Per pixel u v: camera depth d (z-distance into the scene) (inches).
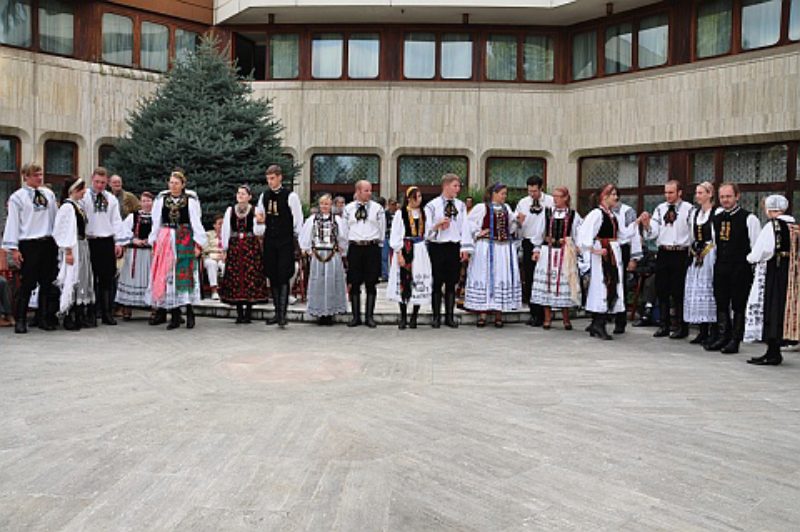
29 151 588.7
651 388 229.1
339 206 477.1
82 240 337.1
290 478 144.9
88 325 350.3
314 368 252.1
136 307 370.9
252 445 165.2
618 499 137.3
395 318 382.9
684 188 600.1
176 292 344.5
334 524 124.0
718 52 574.6
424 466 153.4
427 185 697.0
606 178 663.8
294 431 176.2
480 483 144.3
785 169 540.7
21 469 148.4
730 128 559.8
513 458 159.3
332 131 689.0
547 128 679.7
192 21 687.7
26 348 286.5
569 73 682.2
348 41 692.1
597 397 216.2
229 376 237.3
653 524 126.4
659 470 153.2
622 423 188.1
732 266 299.7
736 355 295.7
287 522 124.4
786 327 265.1
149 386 221.9
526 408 201.8
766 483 146.6
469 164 690.8
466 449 164.9
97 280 356.5
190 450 161.2
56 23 611.8
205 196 523.8
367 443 167.9
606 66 655.1
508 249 368.2
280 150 576.4
